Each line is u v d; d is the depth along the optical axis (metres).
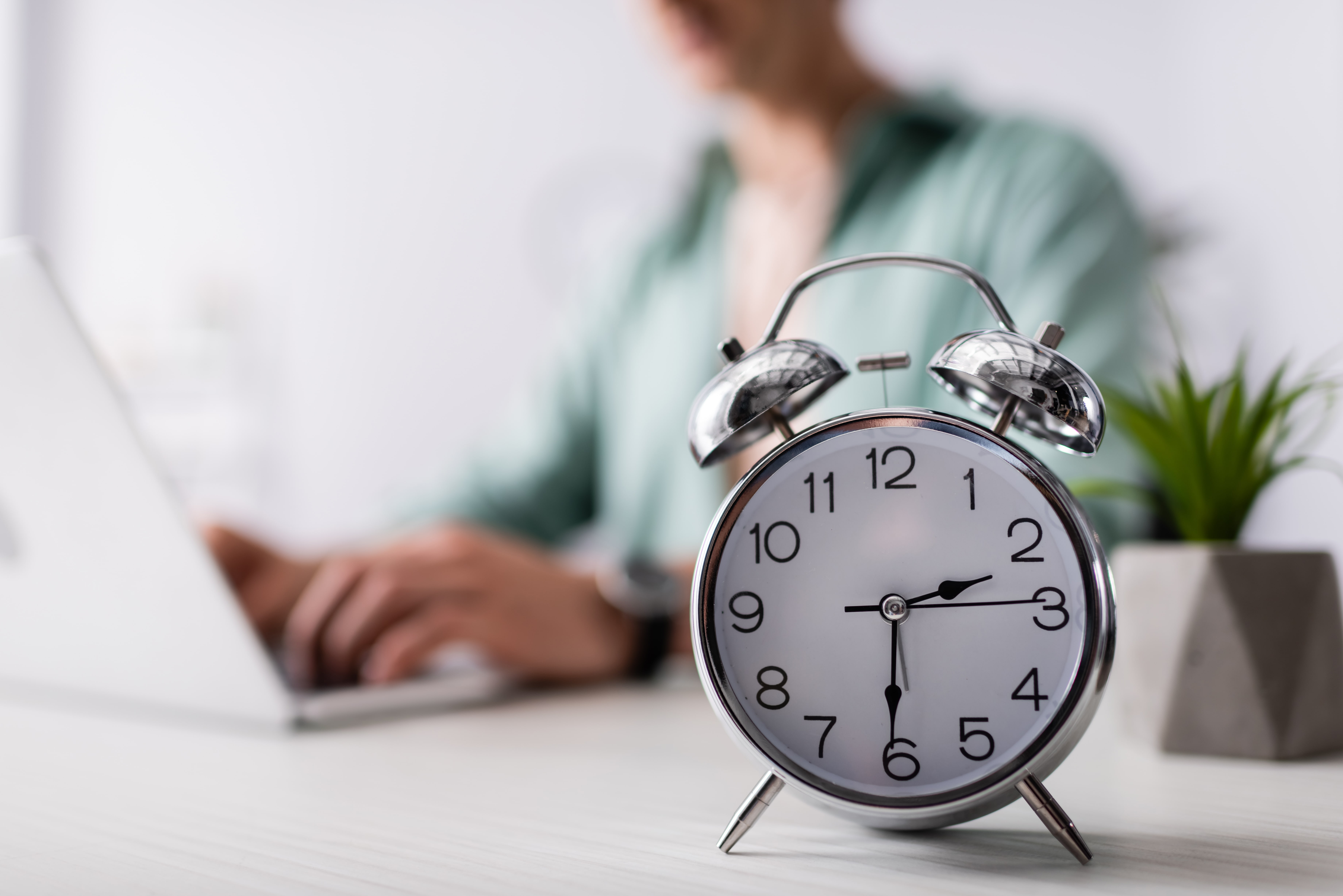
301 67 2.93
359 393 2.86
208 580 0.52
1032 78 2.28
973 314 1.25
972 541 0.35
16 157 2.94
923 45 2.34
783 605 0.36
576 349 1.63
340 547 1.05
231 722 0.57
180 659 0.57
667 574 0.88
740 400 0.36
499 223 2.75
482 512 1.51
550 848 0.33
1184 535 0.55
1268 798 0.40
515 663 0.76
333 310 2.89
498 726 0.59
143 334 2.96
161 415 2.93
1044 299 1.12
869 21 2.38
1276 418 0.53
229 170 2.98
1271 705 0.48
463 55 2.79
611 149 2.64
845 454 0.36
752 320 1.49
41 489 0.52
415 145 2.83
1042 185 1.22
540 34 2.72
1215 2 2.13
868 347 1.31
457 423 2.78
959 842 0.34
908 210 1.36
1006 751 0.33
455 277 2.79
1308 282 1.93
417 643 0.73
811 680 0.35
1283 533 1.97
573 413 1.61
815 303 1.41
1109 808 0.39
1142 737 0.52
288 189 2.93
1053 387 0.33
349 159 2.89
